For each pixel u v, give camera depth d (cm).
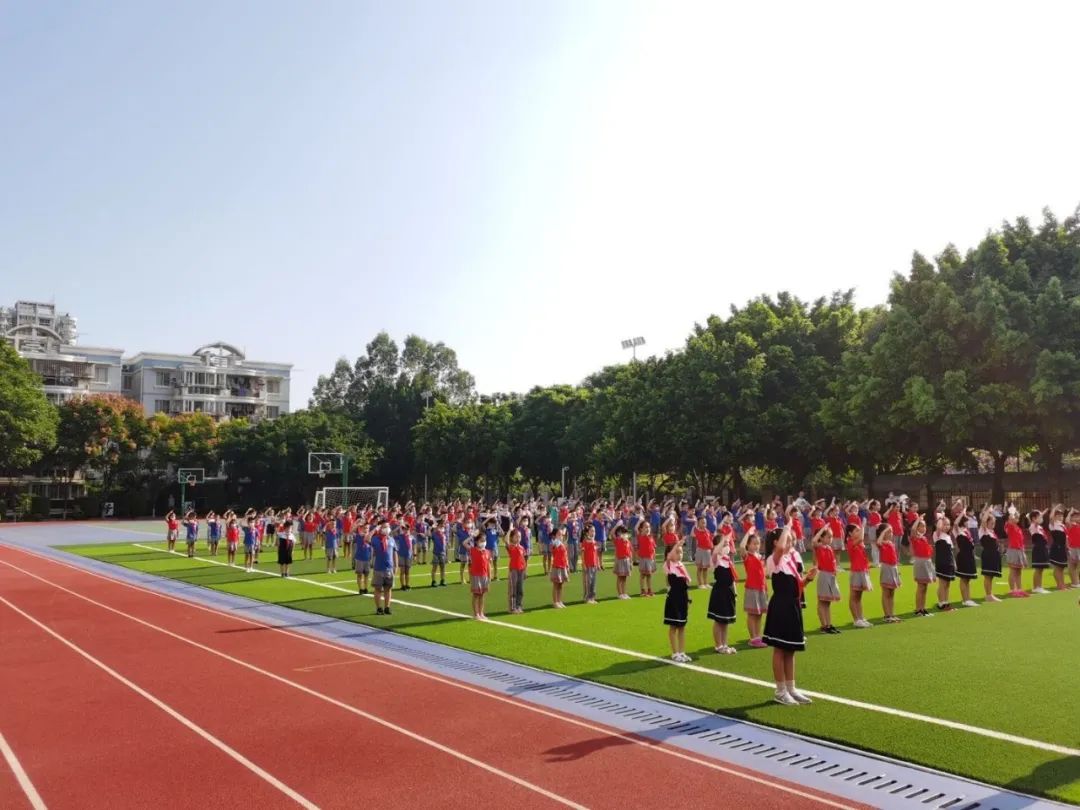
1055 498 3631
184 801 836
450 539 3253
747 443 4319
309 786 869
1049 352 3131
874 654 1406
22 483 8319
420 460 7538
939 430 3541
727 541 1489
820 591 1628
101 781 897
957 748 925
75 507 8219
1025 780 830
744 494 5134
